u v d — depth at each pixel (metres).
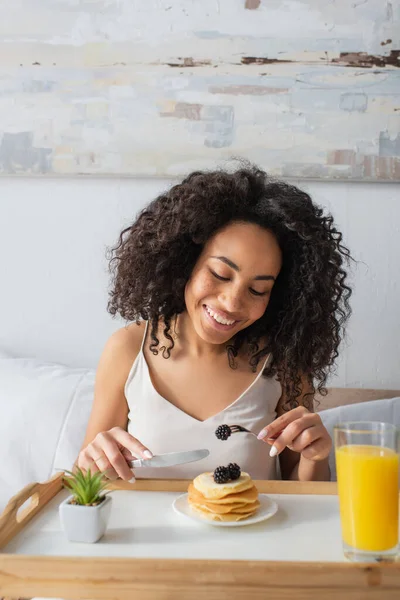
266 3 1.61
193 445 1.21
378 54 1.60
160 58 1.62
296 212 1.16
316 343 1.27
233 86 1.62
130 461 1.00
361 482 0.75
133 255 1.27
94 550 0.78
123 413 1.29
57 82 1.64
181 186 1.24
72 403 1.44
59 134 1.64
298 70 1.61
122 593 0.71
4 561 0.72
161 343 1.28
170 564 0.70
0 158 1.65
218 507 0.87
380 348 1.64
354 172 1.62
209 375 1.25
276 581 0.70
